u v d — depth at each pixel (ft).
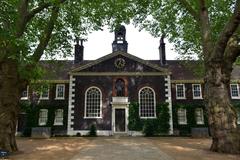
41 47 60.75
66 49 81.00
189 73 131.95
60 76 127.95
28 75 53.88
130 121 115.14
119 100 117.39
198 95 126.31
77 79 119.85
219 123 54.60
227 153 51.75
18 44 45.37
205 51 60.90
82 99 117.70
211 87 57.11
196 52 102.78
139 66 121.29
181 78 128.57
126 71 120.67
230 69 57.41
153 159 44.91
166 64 133.28
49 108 121.80
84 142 78.95
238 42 57.57
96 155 50.03
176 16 85.56
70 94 117.80
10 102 54.80
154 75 120.57
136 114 115.85
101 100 117.50
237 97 126.62
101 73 120.16
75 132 114.11
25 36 58.70
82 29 79.05
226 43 56.03
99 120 115.55
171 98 124.57
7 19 46.52
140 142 78.38
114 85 119.34
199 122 122.42
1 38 44.60
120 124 116.06
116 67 121.19
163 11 84.07
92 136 109.29
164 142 78.69
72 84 118.93
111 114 116.06
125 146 66.39
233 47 56.85
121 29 131.13
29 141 84.38
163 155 49.57
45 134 103.71
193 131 104.68
